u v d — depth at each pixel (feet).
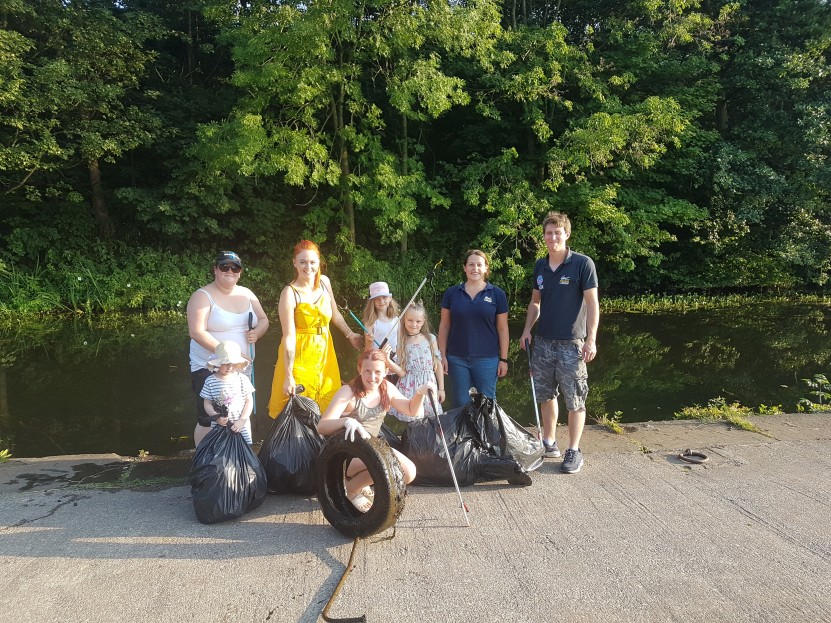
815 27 46.29
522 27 44.86
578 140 40.45
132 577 8.64
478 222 51.88
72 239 47.44
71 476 12.63
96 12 44.45
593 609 7.85
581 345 12.64
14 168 41.60
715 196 48.16
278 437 11.70
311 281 13.19
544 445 13.56
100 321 40.96
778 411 18.01
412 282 46.14
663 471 12.52
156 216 47.55
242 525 10.31
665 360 28.53
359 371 10.73
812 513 10.55
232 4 38.47
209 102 51.06
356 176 42.55
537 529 10.06
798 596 8.11
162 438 17.95
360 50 41.27
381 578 8.59
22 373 26.30
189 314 12.05
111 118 45.24
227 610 7.87
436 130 52.21
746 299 49.70
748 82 47.01
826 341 32.86
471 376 13.94
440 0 37.52
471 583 8.46
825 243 50.80
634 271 53.11
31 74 43.32
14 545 9.53
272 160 37.55
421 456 11.69
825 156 47.39
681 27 44.73
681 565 8.89
